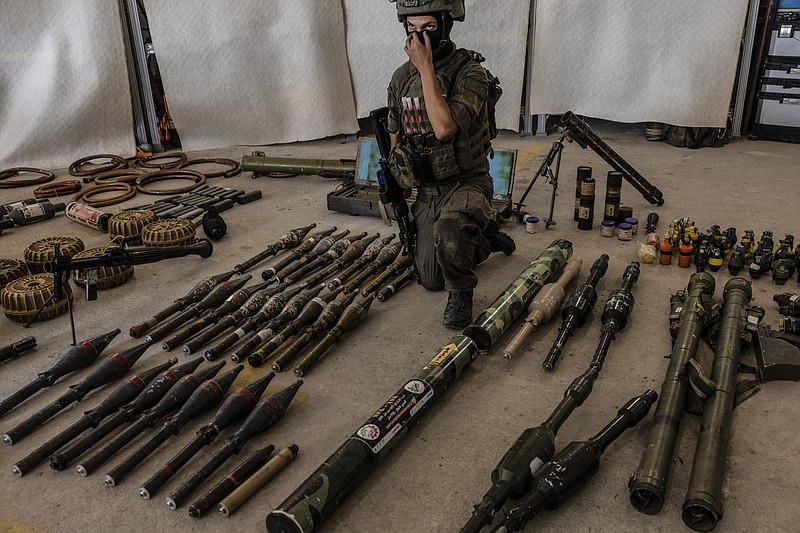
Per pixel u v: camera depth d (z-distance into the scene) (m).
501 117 6.36
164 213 4.23
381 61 6.38
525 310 2.93
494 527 1.77
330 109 6.45
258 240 3.99
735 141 6.20
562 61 6.17
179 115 6.25
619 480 1.94
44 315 3.00
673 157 5.66
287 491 1.95
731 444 2.07
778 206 4.30
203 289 3.10
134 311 3.10
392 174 2.76
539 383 2.44
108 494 1.95
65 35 5.75
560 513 1.83
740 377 2.40
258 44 6.17
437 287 3.18
